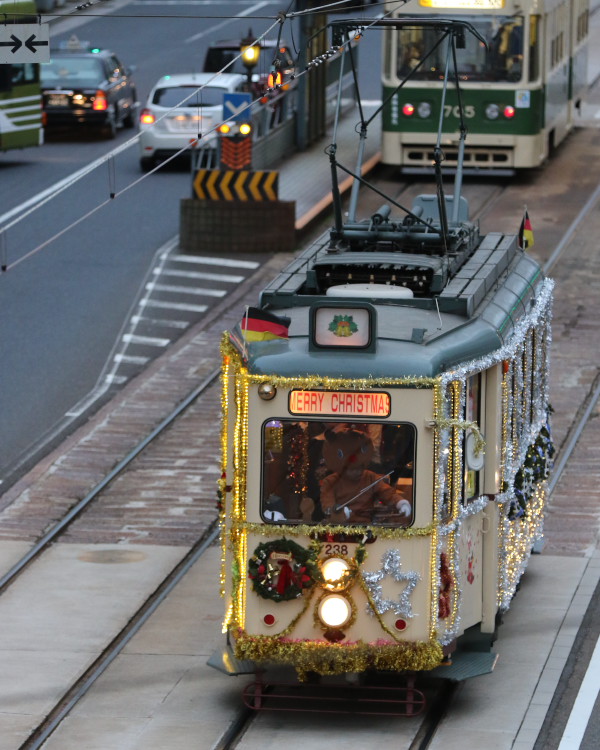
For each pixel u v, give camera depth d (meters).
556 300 80.31
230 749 37.41
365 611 37.66
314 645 37.72
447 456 37.78
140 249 90.12
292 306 41.75
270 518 37.97
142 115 107.38
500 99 99.81
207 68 122.75
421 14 99.88
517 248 49.56
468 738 37.69
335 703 39.94
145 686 41.25
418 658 37.50
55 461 60.16
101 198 101.06
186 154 107.62
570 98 117.06
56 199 100.38
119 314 78.62
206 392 68.44
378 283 42.66
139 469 59.69
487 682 41.12
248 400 37.94
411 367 37.44
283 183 102.62
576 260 87.12
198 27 172.12
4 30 50.62
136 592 48.03
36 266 86.19
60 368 71.06
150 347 74.06
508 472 41.84
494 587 41.06
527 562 47.16
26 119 111.69
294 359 37.88
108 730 38.44
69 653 43.28
